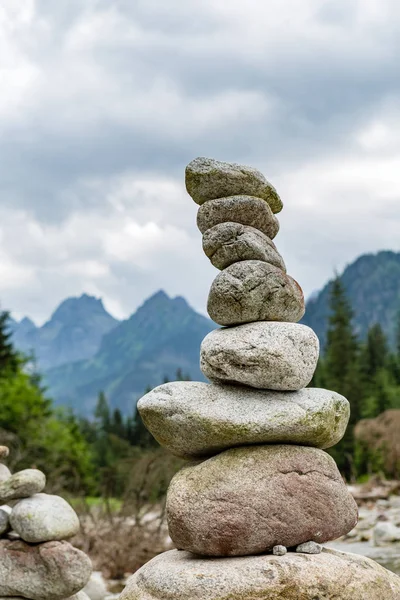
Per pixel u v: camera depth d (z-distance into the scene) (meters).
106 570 3.16
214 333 1.76
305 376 1.71
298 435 1.70
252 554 1.66
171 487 1.70
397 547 3.27
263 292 1.73
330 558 1.65
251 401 1.71
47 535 2.09
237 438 1.69
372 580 1.63
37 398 9.64
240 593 1.57
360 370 14.22
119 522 3.33
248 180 1.82
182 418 1.71
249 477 1.66
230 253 1.77
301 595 1.57
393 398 12.57
